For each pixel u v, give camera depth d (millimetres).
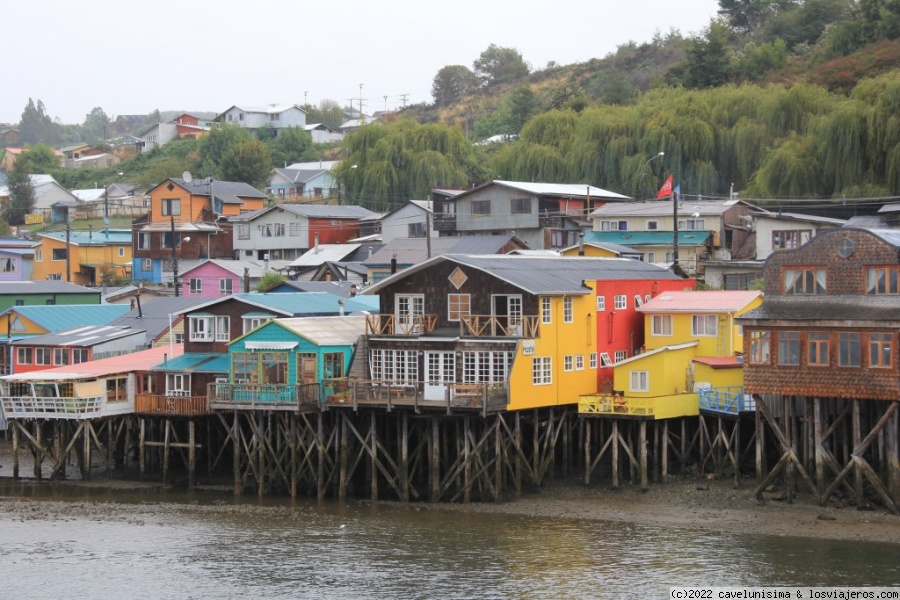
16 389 75125
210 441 72375
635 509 59750
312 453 67375
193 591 49000
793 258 58469
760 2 199250
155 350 79375
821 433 58250
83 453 73250
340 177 146625
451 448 66938
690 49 158000
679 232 100500
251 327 73938
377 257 104625
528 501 62312
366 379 66875
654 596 46344
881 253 55875
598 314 69500
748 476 63812
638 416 62625
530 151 127000
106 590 49562
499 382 61875
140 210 185500
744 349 59000
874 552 50750
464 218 116438
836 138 100875
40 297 104750
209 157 196000
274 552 54312
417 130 144875
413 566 51344
